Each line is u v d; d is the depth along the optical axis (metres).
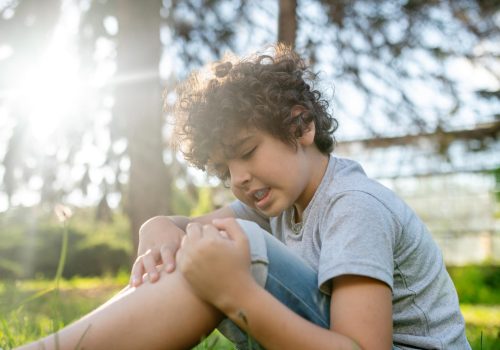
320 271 1.21
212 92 1.37
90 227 13.05
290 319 1.09
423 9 5.81
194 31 5.98
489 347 2.58
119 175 6.21
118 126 6.07
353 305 1.15
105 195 6.25
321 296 1.22
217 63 1.54
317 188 1.38
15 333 2.27
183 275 1.13
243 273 1.10
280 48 1.75
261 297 1.09
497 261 9.41
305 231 1.37
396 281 1.29
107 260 12.83
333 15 5.74
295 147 1.34
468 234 10.05
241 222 1.20
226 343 2.38
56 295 1.77
